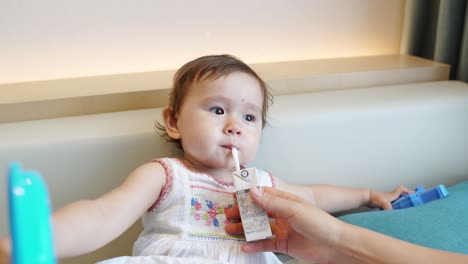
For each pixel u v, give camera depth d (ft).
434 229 3.00
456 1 4.15
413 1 4.52
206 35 4.18
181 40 4.12
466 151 3.88
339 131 3.52
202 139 2.79
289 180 3.54
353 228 2.52
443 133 3.77
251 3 4.22
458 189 3.54
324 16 4.48
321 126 3.47
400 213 3.20
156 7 3.96
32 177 1.34
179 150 3.23
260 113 3.02
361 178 3.70
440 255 2.38
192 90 2.91
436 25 4.57
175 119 3.05
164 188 2.81
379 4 4.62
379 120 3.59
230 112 2.88
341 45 4.64
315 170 3.57
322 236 2.50
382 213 3.26
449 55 4.34
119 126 3.17
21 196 1.28
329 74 3.92
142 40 4.01
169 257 2.58
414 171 3.81
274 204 2.51
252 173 2.61
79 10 3.77
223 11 4.16
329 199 3.41
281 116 3.39
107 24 3.88
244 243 2.82
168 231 2.80
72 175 3.06
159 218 2.81
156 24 4.00
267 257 2.91
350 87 4.03
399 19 4.74
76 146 3.02
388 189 3.79
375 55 4.73
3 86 3.59
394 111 3.60
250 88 2.93
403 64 4.27
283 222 2.76
